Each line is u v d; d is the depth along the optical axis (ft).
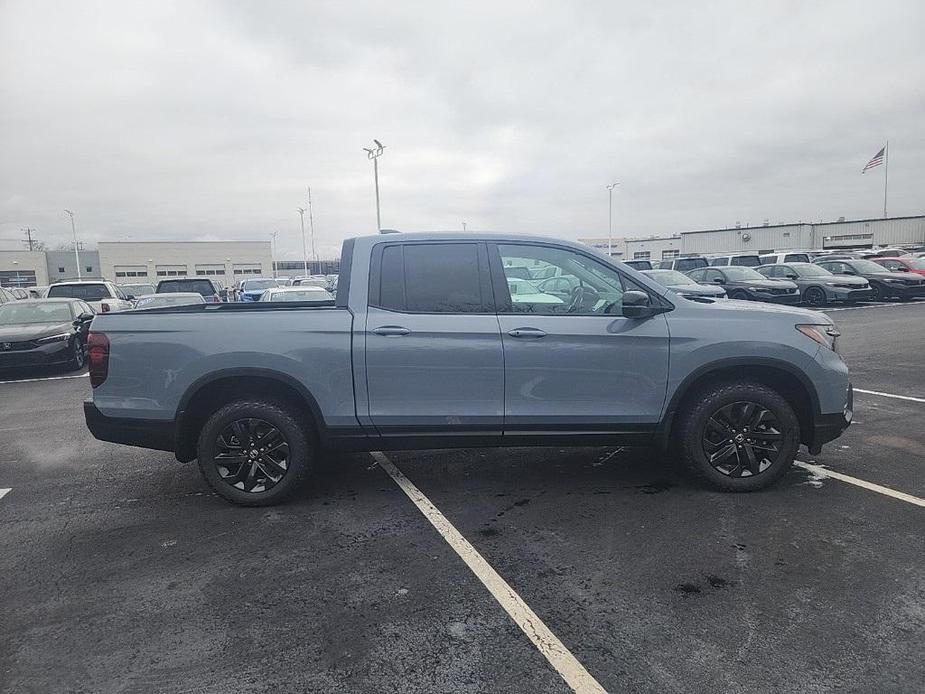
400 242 13.98
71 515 13.93
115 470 17.25
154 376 13.48
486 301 13.66
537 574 10.81
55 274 245.24
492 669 8.33
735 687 7.86
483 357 13.34
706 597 9.95
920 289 67.62
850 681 7.93
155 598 10.30
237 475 13.99
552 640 8.93
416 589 10.42
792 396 14.46
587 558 11.32
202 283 59.88
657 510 13.37
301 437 13.84
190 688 8.09
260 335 13.41
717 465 14.20
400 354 13.30
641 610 9.63
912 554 11.20
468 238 14.01
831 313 59.36
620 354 13.51
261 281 86.07
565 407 13.61
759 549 11.50
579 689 7.89
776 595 9.95
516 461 17.04
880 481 14.83
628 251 244.22
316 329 13.39
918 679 7.95
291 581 10.77
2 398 29.81
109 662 8.65
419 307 13.60
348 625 9.41
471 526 12.83
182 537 12.62
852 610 9.48
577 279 13.96
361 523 13.10
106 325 13.65
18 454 19.19
